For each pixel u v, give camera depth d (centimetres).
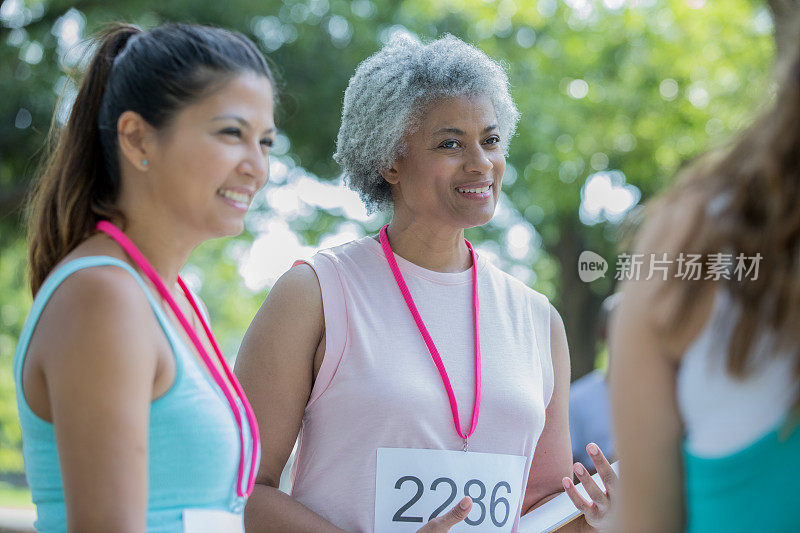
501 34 1500
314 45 1196
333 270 306
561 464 333
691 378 179
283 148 1248
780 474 170
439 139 307
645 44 1485
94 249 213
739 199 175
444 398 299
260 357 297
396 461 290
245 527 290
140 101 216
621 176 1501
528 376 315
